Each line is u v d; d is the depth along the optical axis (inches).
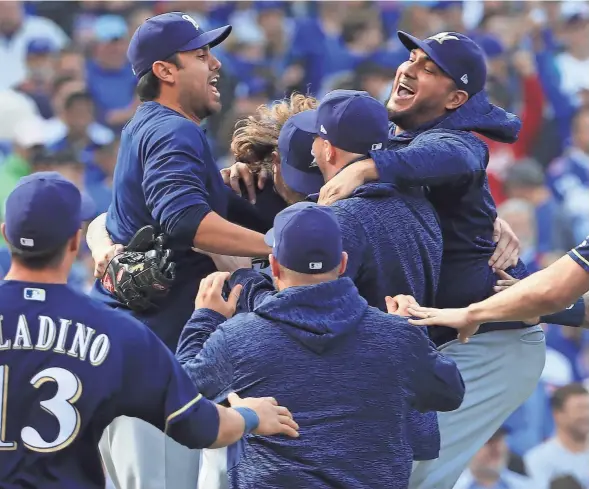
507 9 1752.0
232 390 552.1
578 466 1235.2
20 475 498.9
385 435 554.3
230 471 564.1
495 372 724.0
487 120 684.1
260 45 1684.3
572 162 1642.5
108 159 1549.0
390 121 704.4
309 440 546.6
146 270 652.1
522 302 620.1
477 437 733.9
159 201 641.0
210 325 593.9
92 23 1662.2
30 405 500.7
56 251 511.5
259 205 719.7
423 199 647.1
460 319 624.7
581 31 1718.8
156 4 1691.7
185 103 685.9
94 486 512.1
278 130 721.6
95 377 504.1
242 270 628.7
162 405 516.7
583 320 737.0
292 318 550.0
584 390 1251.8
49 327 506.6
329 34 1701.5
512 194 1556.3
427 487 717.9
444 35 684.7
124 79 1625.2
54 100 1581.0
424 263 631.2
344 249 600.7
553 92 1675.7
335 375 549.6
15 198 507.8
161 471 671.8
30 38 1646.2
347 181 618.8
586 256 610.2
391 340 557.6
